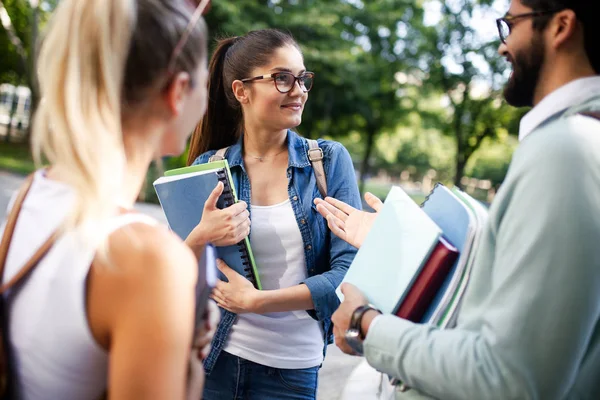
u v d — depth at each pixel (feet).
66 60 2.88
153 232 2.91
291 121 6.56
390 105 75.77
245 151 6.99
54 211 3.00
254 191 6.68
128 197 3.21
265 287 6.45
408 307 4.04
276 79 6.43
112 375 2.72
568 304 3.05
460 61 63.98
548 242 3.11
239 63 6.67
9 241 3.08
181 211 6.12
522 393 3.14
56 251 2.89
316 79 65.05
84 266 2.79
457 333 3.49
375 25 65.92
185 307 2.84
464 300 3.68
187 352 2.86
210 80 7.14
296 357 6.40
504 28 3.97
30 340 2.88
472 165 96.78
